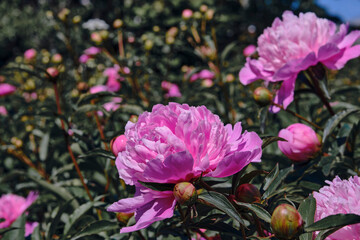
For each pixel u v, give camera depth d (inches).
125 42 86.6
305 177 34.6
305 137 33.5
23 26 218.4
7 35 223.0
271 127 47.0
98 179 47.5
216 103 63.9
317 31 36.3
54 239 41.9
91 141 48.2
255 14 203.0
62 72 61.4
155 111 27.0
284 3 202.4
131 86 69.7
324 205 26.5
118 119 58.2
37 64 76.6
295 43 36.3
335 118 34.1
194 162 25.6
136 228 25.2
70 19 82.3
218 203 24.9
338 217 23.3
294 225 23.8
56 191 45.1
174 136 25.1
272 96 36.5
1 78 87.3
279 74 35.5
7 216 52.6
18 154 59.9
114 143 29.8
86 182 48.2
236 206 26.3
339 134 36.5
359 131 35.5
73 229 40.4
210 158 25.9
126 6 137.0
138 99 66.1
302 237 25.4
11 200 54.2
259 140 26.1
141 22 134.0
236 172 25.6
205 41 70.6
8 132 79.1
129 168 26.0
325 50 34.1
